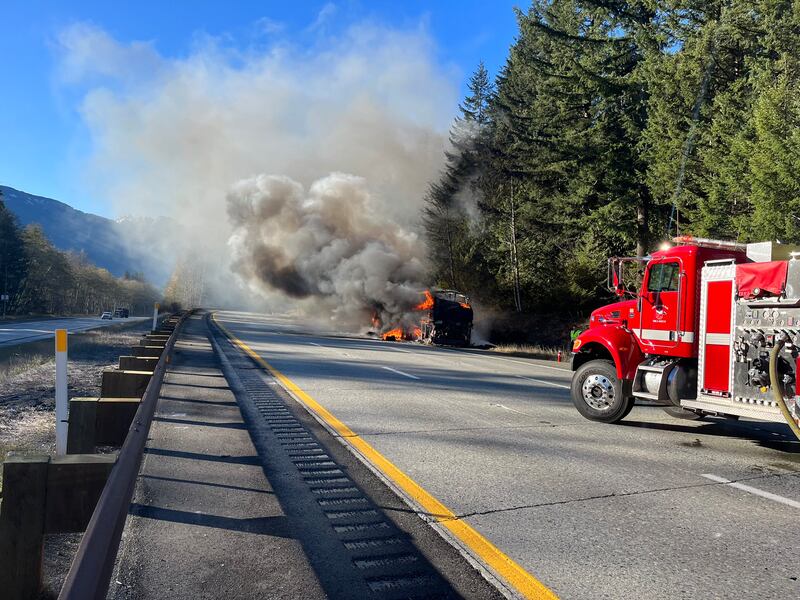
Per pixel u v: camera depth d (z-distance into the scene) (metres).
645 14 30.83
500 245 38.69
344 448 6.37
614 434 7.61
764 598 3.24
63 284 119.44
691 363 7.52
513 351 26.11
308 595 3.19
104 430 5.23
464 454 6.26
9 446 6.31
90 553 2.35
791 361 6.10
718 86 25.02
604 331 8.44
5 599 3.02
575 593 3.27
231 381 11.13
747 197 20.78
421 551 3.79
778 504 4.87
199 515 4.32
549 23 41.50
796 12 21.36
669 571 3.56
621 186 29.97
